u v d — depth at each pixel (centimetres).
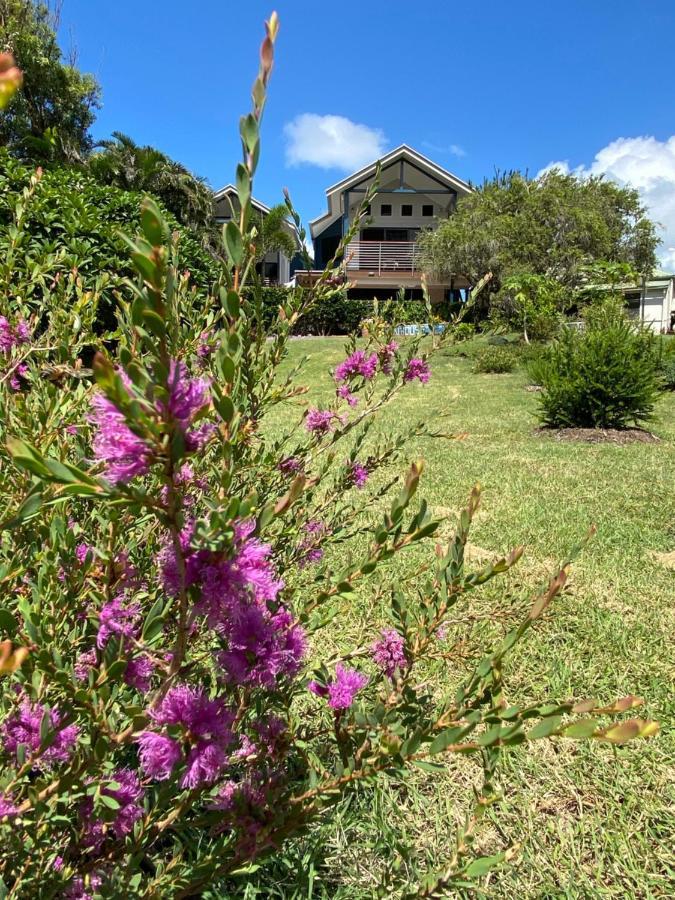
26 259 169
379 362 171
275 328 131
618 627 279
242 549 63
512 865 158
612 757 199
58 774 83
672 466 583
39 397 128
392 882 116
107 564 87
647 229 2584
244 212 56
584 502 464
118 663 71
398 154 2922
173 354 56
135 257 46
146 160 1753
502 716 66
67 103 2009
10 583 105
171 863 97
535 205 2162
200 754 71
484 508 446
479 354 1513
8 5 1780
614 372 764
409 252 2948
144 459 51
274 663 77
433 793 181
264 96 53
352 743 91
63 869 88
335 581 78
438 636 103
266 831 84
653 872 159
